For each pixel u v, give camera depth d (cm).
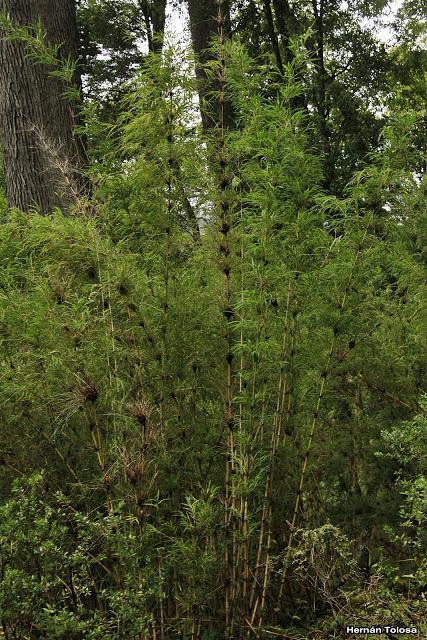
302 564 306
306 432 345
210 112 333
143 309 299
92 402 273
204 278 341
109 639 241
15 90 542
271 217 302
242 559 303
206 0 859
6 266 355
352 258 324
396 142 337
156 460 289
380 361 365
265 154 306
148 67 310
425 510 295
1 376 302
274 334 331
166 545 292
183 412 313
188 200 316
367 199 327
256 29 1530
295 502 335
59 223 299
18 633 252
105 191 316
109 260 292
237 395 323
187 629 288
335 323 323
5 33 549
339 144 1325
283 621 319
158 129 307
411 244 378
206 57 838
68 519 271
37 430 304
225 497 305
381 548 357
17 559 259
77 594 256
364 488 386
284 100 332
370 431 371
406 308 390
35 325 297
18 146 539
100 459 277
